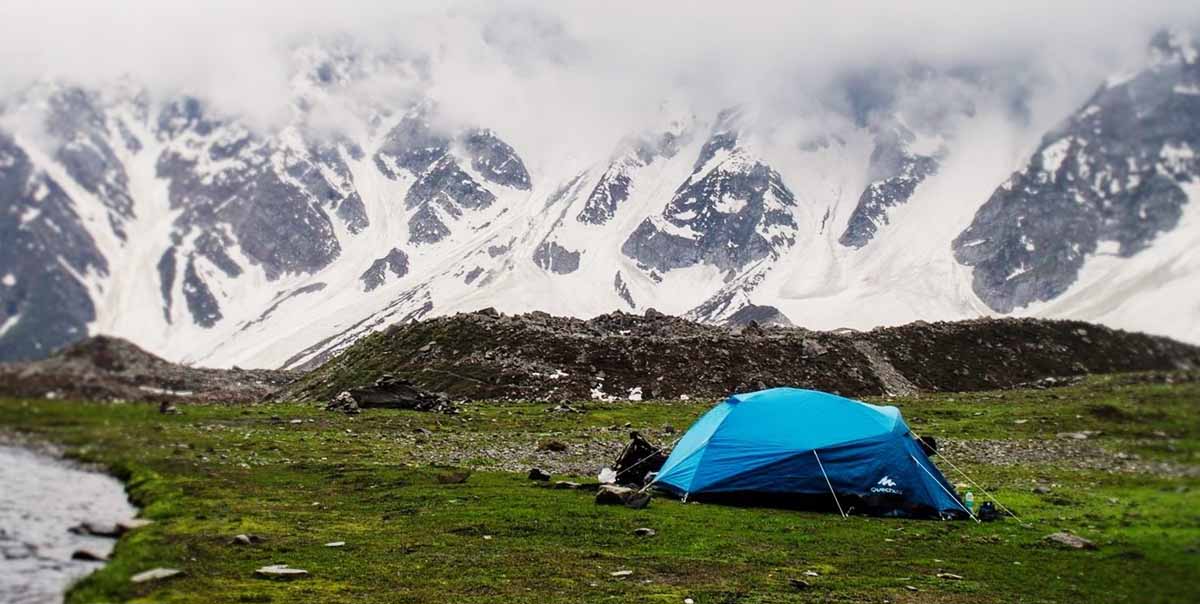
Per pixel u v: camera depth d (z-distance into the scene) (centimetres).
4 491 4428
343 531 2769
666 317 13362
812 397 3253
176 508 3412
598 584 1970
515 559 2277
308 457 5106
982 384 11450
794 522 2786
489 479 3953
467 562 2247
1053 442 4416
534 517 2909
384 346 12194
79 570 2552
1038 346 12194
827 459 3028
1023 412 6931
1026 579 1780
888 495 2939
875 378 11281
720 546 2423
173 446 5834
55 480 4888
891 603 1727
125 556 2541
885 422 3067
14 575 2477
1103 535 1956
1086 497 2702
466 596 1881
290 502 3481
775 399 3291
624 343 11525
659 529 2680
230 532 2780
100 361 13125
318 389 11462
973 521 2792
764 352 11644
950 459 4606
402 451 5369
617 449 5550
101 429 7138
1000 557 2130
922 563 2145
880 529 2669
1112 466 1491
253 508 3325
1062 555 1944
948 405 8506
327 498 3566
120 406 9325
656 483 3522
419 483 3869
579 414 8244
